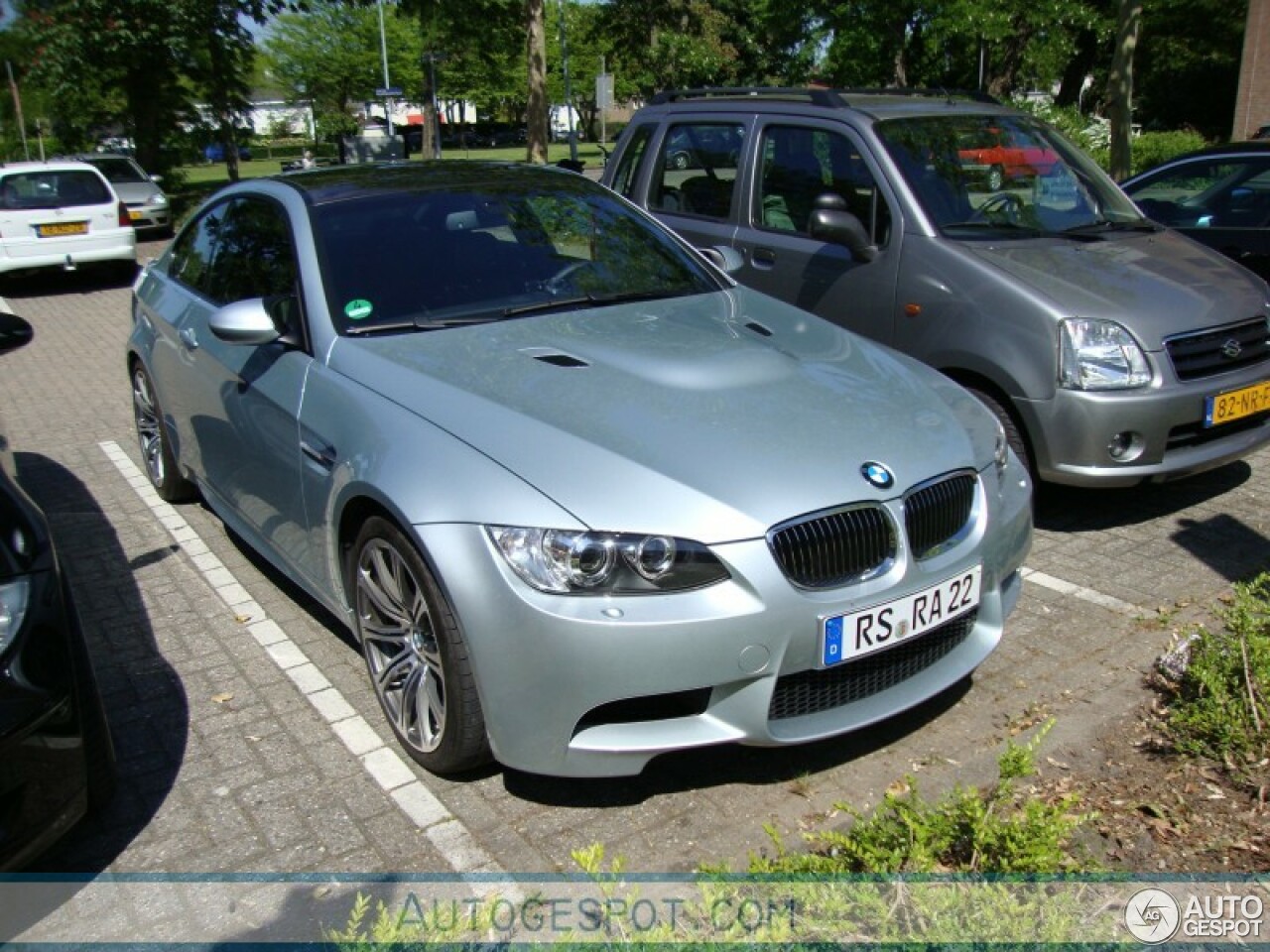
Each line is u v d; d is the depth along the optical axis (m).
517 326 3.78
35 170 14.34
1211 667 3.42
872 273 5.35
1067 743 3.36
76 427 7.39
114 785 3.06
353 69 51.69
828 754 3.35
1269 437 5.08
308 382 3.66
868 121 5.62
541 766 2.89
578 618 2.73
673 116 6.80
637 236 4.60
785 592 2.79
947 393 3.63
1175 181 7.45
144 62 25.56
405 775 3.29
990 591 3.35
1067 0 16.23
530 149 20.56
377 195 4.30
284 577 4.79
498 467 2.94
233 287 4.51
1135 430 4.64
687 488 2.83
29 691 2.63
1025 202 5.59
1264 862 2.78
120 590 4.71
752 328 3.92
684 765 3.31
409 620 3.22
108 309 12.84
